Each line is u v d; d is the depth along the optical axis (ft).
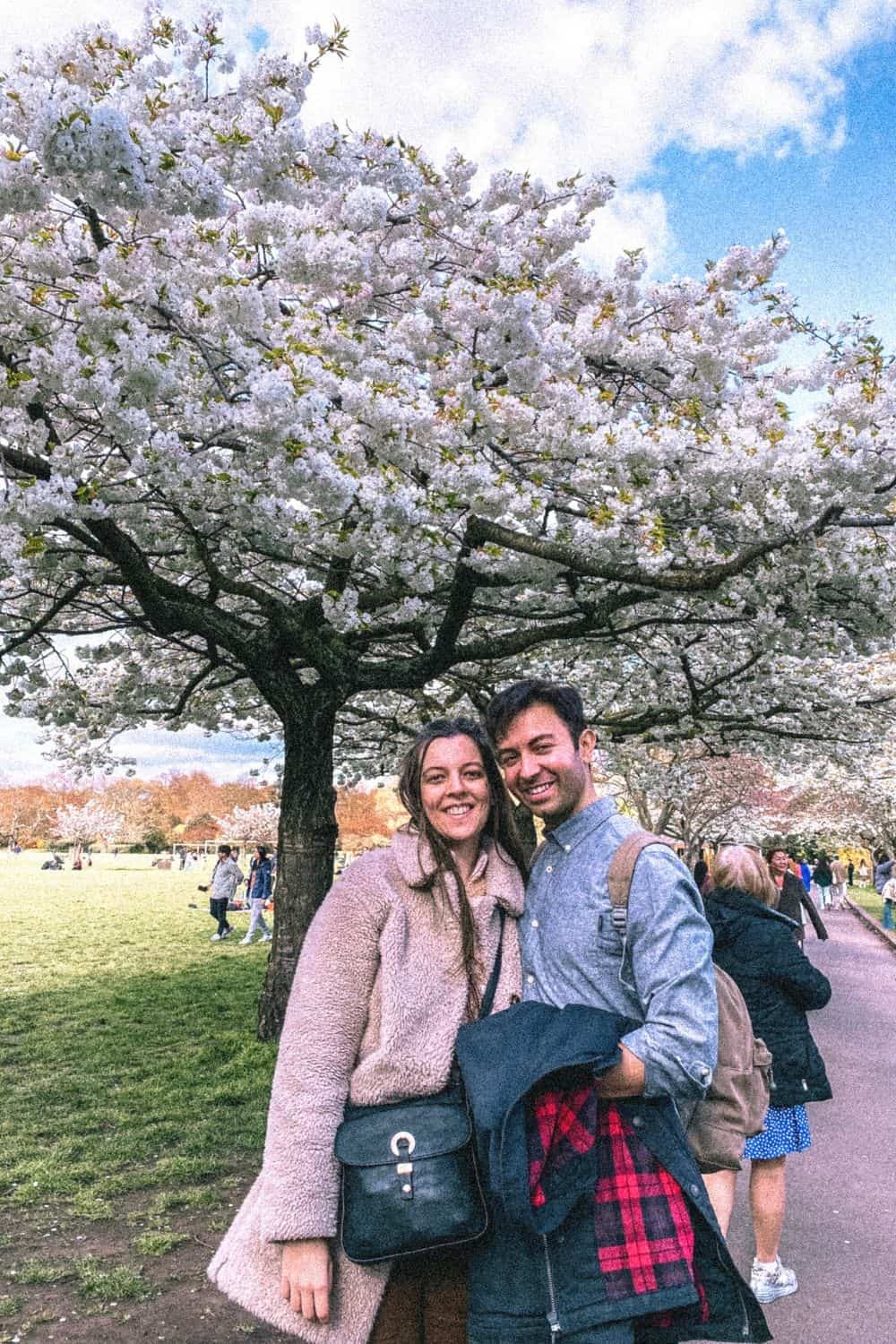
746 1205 17.44
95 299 13.38
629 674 40.52
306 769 27.63
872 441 18.92
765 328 23.26
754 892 14.33
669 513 23.11
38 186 12.37
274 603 25.54
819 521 19.86
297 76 15.47
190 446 17.71
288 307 19.57
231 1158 18.98
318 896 27.84
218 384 15.08
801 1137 13.61
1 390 14.74
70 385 13.37
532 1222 5.49
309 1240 6.11
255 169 15.21
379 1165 6.03
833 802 111.86
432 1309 6.51
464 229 21.31
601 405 19.53
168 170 12.27
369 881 6.80
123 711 33.65
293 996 6.65
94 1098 23.61
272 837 188.44
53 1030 32.50
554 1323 5.63
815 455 18.85
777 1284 13.39
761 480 20.70
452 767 6.96
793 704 39.06
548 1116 5.80
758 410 22.25
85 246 15.40
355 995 6.54
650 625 29.60
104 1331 12.10
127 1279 13.38
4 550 15.78
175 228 15.57
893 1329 12.46
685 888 6.35
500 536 20.51
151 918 78.64
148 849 306.76
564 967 6.49
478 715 41.88
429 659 26.13
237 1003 37.58
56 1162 18.69
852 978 48.11
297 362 15.56
